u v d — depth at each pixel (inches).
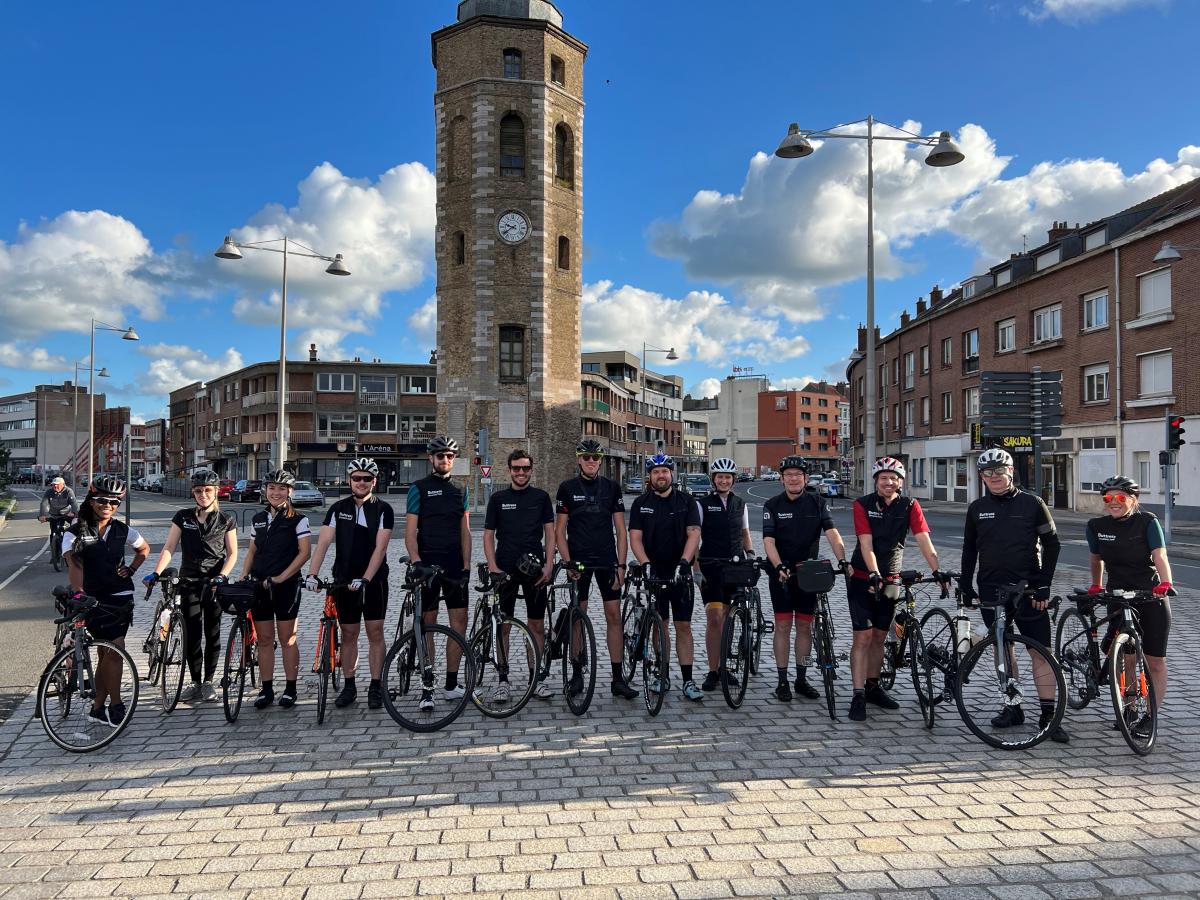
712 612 257.4
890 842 146.3
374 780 178.1
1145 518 207.2
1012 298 1352.1
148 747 202.1
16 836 151.6
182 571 242.4
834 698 231.8
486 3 1229.1
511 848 144.6
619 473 2970.0
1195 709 230.4
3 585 518.3
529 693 231.0
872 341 714.8
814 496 246.5
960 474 1553.9
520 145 1224.8
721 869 136.5
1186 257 990.4
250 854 143.1
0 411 4746.6
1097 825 153.5
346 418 2361.0
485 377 1205.1
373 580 235.9
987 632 214.4
